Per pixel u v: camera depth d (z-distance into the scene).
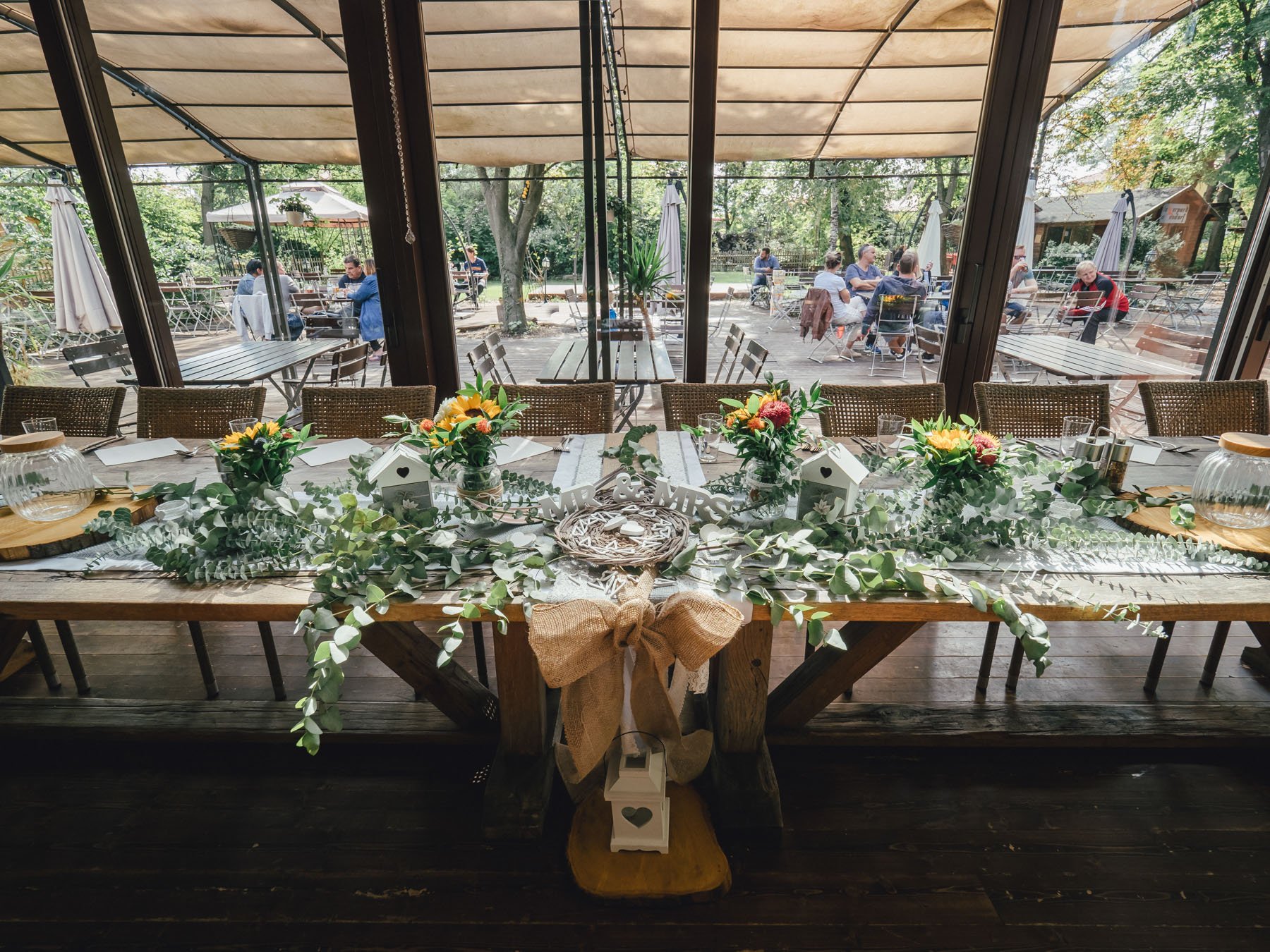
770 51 3.33
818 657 1.82
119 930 1.32
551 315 3.65
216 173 4.02
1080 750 1.79
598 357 3.73
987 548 1.32
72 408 2.29
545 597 1.12
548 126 3.87
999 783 1.68
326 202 4.33
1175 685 2.01
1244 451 1.32
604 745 1.22
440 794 1.65
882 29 3.13
